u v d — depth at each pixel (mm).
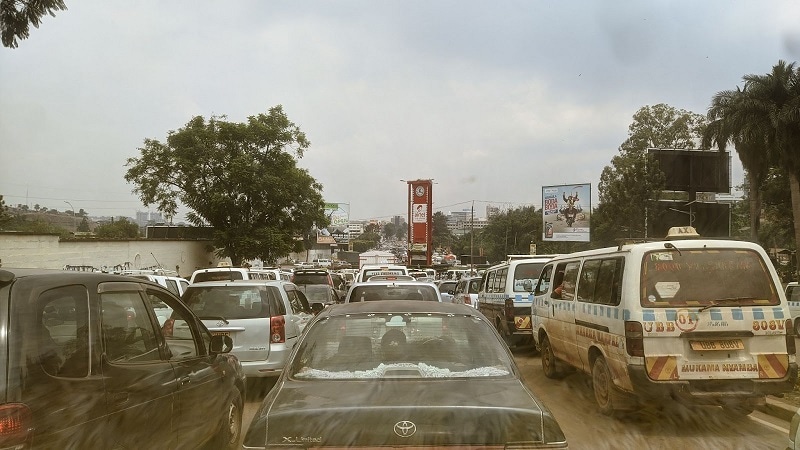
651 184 43156
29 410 3195
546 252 64875
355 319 4840
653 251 6984
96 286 4047
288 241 40062
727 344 6734
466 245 101875
